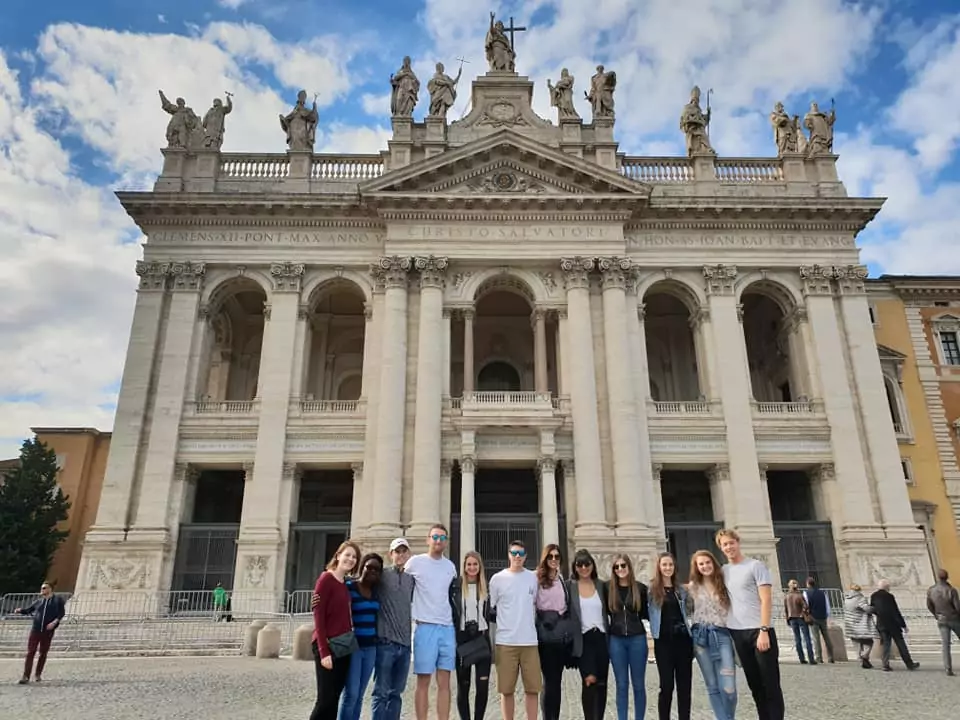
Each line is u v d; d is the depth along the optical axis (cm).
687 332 4159
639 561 2970
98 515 3084
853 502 3195
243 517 3112
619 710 909
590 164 3484
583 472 3120
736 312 3491
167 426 3234
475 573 998
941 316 4088
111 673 1645
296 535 3216
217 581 3120
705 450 3297
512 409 3231
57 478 3925
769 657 866
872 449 3294
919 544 3117
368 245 3562
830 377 3394
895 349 4003
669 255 3572
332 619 819
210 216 3559
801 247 3606
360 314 4125
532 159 3538
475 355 4084
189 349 3359
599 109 3791
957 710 1130
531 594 911
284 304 3456
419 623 900
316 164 3744
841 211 3581
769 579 909
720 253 3588
